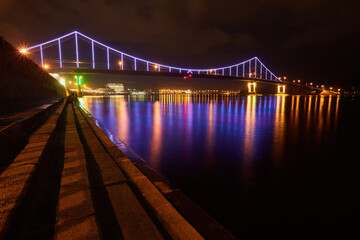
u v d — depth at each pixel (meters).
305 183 4.57
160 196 1.90
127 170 2.52
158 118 17.55
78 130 5.24
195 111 25.58
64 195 1.54
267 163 5.94
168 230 1.42
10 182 1.23
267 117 19.27
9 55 7.50
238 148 7.65
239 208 3.46
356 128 13.41
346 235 2.82
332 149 7.93
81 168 2.12
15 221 0.94
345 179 4.84
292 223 3.08
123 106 34.50
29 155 1.78
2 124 2.54
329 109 30.77
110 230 1.32
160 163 5.76
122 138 9.15
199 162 5.89
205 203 3.62
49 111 6.02
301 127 13.47
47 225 1.27
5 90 6.83
